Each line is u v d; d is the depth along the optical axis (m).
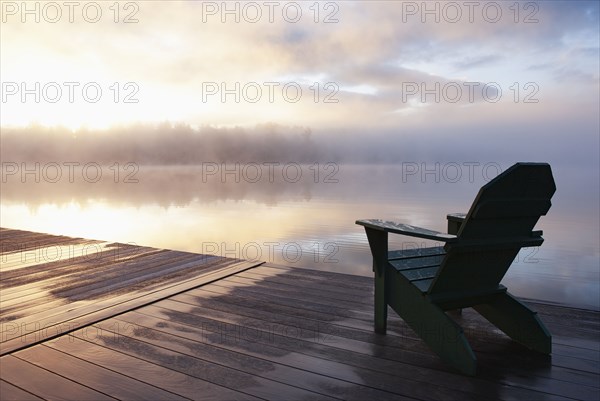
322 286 3.15
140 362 1.90
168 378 1.75
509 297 2.04
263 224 9.80
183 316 2.52
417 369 1.82
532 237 1.89
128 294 2.94
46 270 3.68
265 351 2.01
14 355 1.97
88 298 2.86
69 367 1.85
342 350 2.02
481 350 2.01
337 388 1.66
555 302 2.74
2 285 3.20
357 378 1.74
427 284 1.94
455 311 2.57
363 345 2.08
